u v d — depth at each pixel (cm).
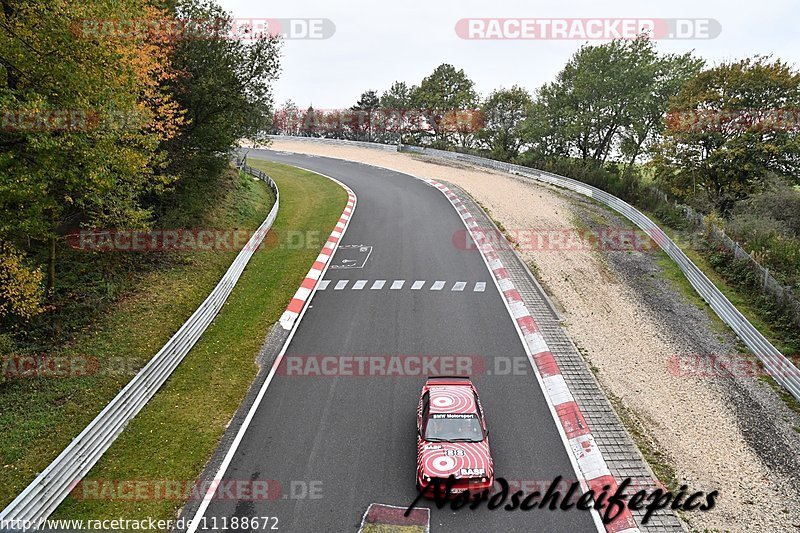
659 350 1736
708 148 3175
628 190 3450
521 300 2038
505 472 1210
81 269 1900
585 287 2175
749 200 2775
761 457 1279
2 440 1247
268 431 1352
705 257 2381
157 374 1504
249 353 1709
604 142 4644
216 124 2380
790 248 2200
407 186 3981
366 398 1475
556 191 3778
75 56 1391
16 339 1567
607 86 4166
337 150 6172
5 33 1316
